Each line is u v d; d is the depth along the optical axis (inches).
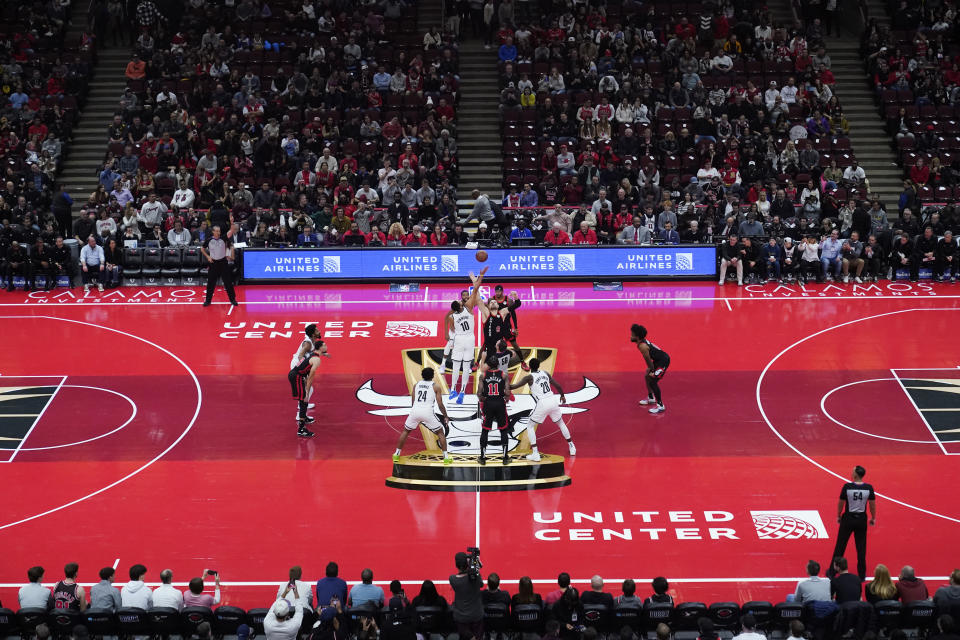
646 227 1238.9
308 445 832.3
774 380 939.3
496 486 767.7
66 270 1197.1
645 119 1407.5
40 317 1105.4
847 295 1158.3
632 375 954.7
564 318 1095.0
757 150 1359.5
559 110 1421.0
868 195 1305.4
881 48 1496.1
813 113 1428.4
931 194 1332.4
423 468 791.1
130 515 732.7
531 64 1485.0
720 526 714.8
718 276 1218.6
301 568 651.5
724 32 1517.0
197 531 713.0
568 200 1310.3
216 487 769.6
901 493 754.2
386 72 1494.8
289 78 1457.9
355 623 577.9
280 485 772.0
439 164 1343.5
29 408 893.2
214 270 1123.9
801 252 1198.9
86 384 940.6
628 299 1155.3
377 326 1074.1
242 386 938.1
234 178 1349.7
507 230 1278.3
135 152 1389.0
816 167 1344.7
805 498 747.4
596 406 894.4
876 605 568.1
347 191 1298.0
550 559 679.7
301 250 1207.6
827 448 818.8
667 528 713.6
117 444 834.2
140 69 1486.2
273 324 1083.9
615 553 685.9
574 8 1536.7
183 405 901.8
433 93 1449.3
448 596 639.8
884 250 1218.6
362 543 698.2
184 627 575.2
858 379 938.1
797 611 572.7
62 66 1481.3
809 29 1540.4
